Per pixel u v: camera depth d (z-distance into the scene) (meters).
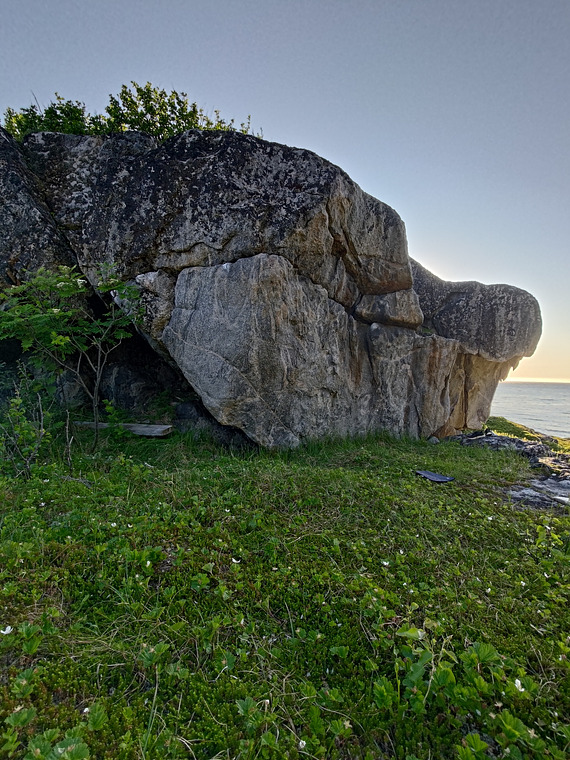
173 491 3.72
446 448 6.75
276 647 2.04
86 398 6.55
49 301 4.90
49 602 2.16
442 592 2.46
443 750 1.57
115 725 1.57
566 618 2.30
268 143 5.56
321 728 1.58
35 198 5.60
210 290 5.41
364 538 3.12
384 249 6.58
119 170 5.67
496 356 8.80
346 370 6.66
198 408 6.23
